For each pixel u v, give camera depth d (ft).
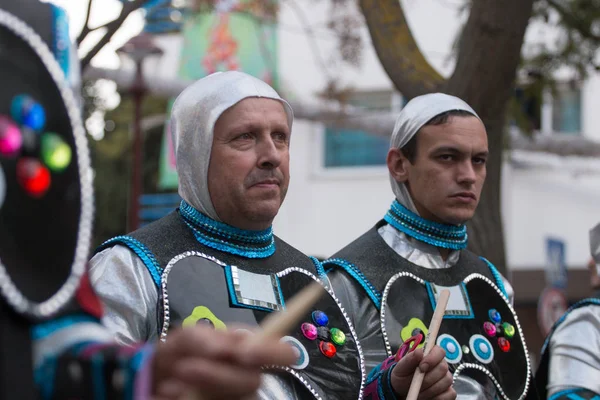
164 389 4.26
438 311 10.21
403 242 12.57
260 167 10.14
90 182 5.03
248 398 4.32
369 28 18.42
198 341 4.28
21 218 4.65
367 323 11.84
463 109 12.66
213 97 10.21
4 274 4.51
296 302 4.46
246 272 10.03
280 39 35.22
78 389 4.58
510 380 12.26
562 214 37.27
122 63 30.94
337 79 25.32
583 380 12.92
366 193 38.37
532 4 16.49
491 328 12.41
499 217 17.26
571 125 35.50
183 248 9.89
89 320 4.97
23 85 4.82
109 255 9.67
